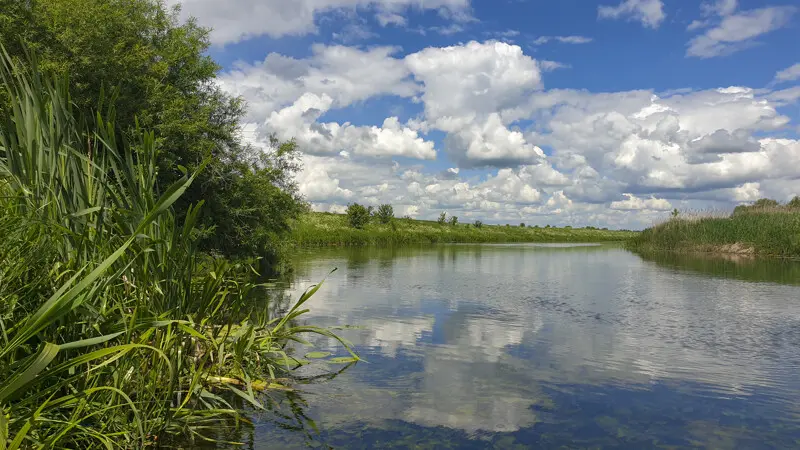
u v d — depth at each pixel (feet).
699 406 15.26
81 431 10.98
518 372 18.62
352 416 14.25
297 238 130.62
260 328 19.07
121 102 41.68
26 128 12.06
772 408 15.12
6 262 10.73
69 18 39.40
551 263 72.95
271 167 57.36
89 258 12.20
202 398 14.98
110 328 11.62
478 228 253.44
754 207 121.90
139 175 14.01
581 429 13.51
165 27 54.34
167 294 13.83
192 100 48.91
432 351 21.59
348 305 33.42
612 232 321.11
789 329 26.08
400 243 171.12
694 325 27.14
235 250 55.11
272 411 14.58
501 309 32.17
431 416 14.32
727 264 67.00
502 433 13.20
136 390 13.10
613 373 18.53
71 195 12.76
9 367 8.87
